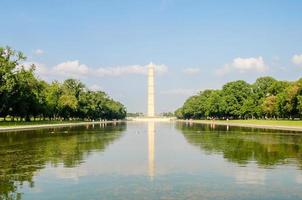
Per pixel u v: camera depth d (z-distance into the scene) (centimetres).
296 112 13850
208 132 8450
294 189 2144
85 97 18575
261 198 1933
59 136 6775
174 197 1952
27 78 11844
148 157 3647
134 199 1908
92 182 2348
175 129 10519
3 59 10369
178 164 3138
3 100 10375
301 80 13062
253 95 18788
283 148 4447
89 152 4094
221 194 2019
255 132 8150
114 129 10412
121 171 2772
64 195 1992
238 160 3384
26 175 2584
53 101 14788
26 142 5297
